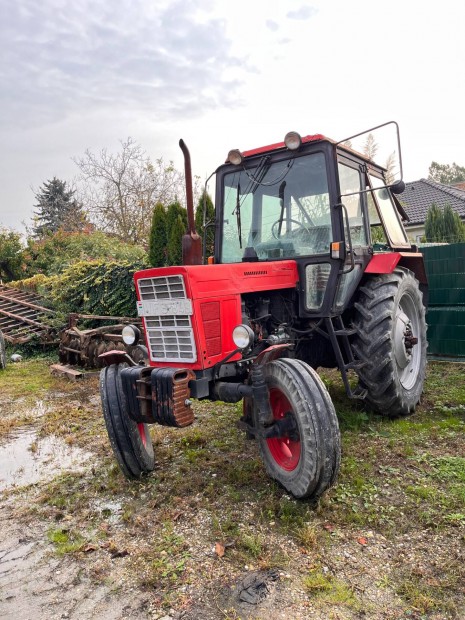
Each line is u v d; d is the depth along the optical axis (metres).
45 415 5.35
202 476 3.39
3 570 2.54
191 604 2.16
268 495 3.04
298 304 3.98
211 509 2.94
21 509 3.20
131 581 2.36
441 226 15.72
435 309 6.65
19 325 10.60
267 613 2.06
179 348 3.19
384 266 4.21
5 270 21.86
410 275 4.76
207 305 3.16
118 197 21.72
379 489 3.05
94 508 3.12
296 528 2.66
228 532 2.69
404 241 5.34
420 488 3.01
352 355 4.12
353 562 2.37
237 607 2.12
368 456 3.55
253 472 3.38
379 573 2.28
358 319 4.18
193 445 4.00
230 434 4.22
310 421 2.74
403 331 4.36
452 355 6.55
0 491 3.50
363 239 4.36
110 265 9.74
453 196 20.12
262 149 4.09
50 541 2.79
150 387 3.08
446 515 2.71
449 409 4.51
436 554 2.40
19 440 4.59
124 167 21.70
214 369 3.20
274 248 4.10
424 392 5.12
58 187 41.56
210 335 3.17
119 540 2.73
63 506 3.18
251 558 2.45
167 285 3.18
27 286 14.93
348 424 4.18
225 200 4.39
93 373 7.27
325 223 3.85
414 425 4.17
